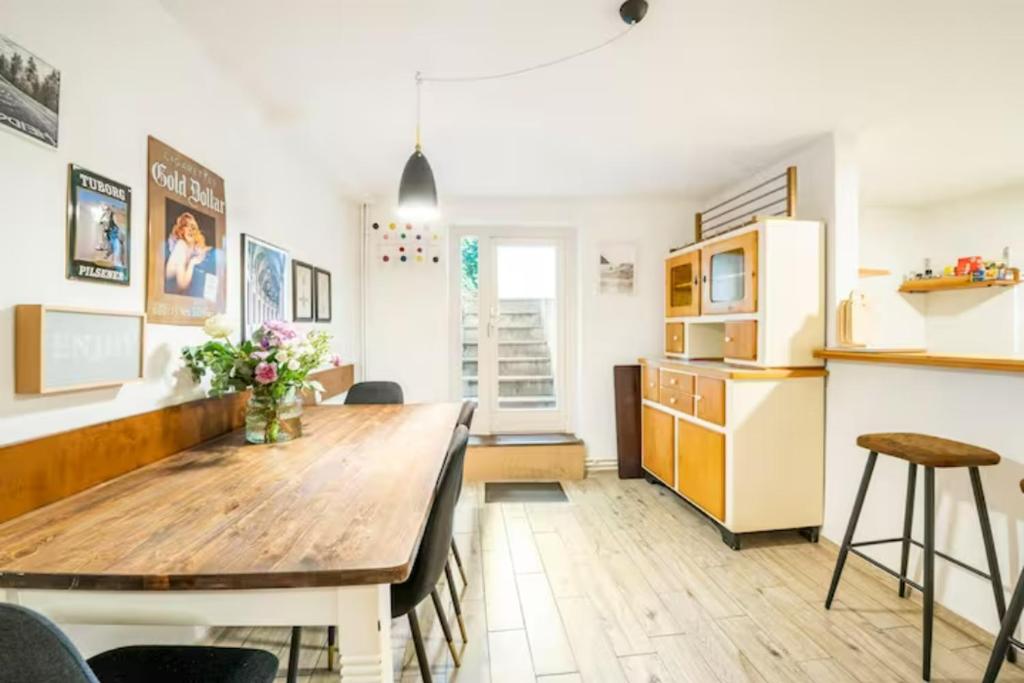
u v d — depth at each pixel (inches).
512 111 84.5
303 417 81.0
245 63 69.1
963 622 67.8
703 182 125.4
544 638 66.4
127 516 37.9
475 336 150.0
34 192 41.1
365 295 140.4
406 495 42.9
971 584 67.1
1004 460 63.1
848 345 89.4
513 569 85.4
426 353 142.1
